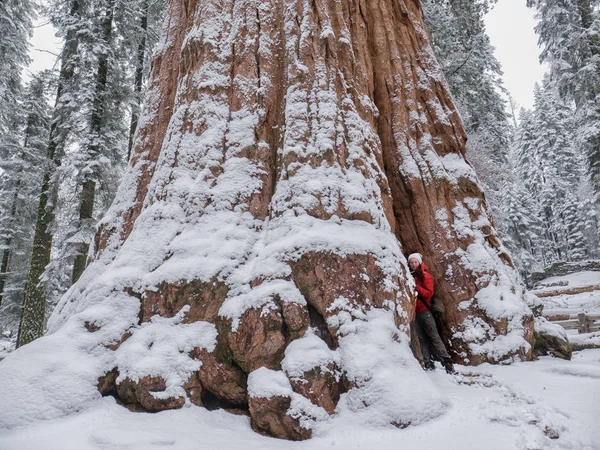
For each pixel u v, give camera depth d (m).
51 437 3.22
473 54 17.14
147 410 3.76
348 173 5.30
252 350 3.93
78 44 15.23
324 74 5.82
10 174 21.64
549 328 6.63
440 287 6.33
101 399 3.90
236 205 5.15
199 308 4.36
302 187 4.98
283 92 5.97
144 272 4.71
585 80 18.62
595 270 29.22
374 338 4.04
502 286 6.27
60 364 3.93
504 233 22.81
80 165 13.48
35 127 22.62
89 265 6.09
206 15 6.42
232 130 5.64
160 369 3.89
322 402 3.59
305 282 4.31
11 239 22.38
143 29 16.27
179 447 3.01
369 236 4.78
